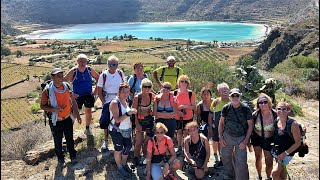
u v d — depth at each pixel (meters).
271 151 5.32
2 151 7.51
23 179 5.97
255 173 6.38
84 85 7.00
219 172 6.23
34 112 50.91
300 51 44.28
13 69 106.62
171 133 6.28
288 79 15.83
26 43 182.38
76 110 6.46
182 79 6.48
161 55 133.25
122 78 6.80
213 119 6.27
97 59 104.12
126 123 5.82
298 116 11.29
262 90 11.02
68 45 169.38
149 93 6.09
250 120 5.42
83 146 7.19
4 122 46.12
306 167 6.75
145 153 6.48
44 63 119.06
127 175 5.92
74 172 6.13
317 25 47.62
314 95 14.55
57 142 6.34
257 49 55.25
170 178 5.58
